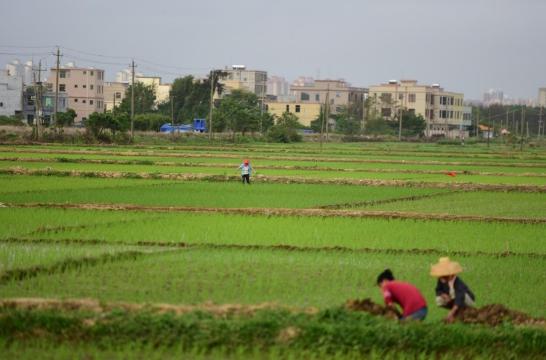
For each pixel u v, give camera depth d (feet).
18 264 100.73
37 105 492.54
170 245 122.42
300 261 111.96
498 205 198.59
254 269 104.83
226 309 78.13
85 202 175.22
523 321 81.30
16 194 186.39
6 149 371.35
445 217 167.02
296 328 74.49
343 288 95.45
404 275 104.99
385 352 74.02
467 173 306.55
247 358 71.15
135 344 72.49
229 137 604.90
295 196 203.00
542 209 190.90
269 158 361.51
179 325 73.67
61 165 279.08
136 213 158.30
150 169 275.59
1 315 74.28
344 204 188.75
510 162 395.75
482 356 75.56
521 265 115.85
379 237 136.98
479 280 104.53
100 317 74.64
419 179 270.67
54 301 78.54
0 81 652.07
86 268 101.60
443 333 75.56
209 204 178.81
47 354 69.92
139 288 91.40
